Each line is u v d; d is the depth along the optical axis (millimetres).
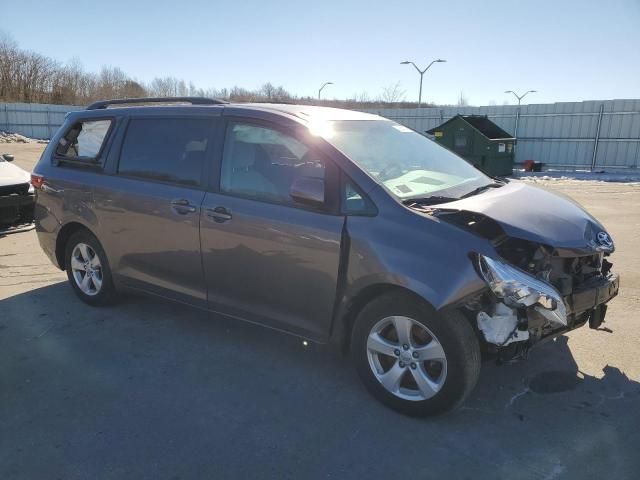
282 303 3557
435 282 2871
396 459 2799
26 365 3834
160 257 4164
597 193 12680
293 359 3922
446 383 2977
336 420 3150
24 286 5551
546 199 3580
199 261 3904
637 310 4750
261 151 3652
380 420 3148
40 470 2721
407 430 3051
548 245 3000
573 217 3387
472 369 2955
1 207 7402
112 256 4547
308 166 3447
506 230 2963
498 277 2795
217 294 3898
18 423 3129
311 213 3334
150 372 3734
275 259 3484
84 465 2762
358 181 3230
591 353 3945
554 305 2896
